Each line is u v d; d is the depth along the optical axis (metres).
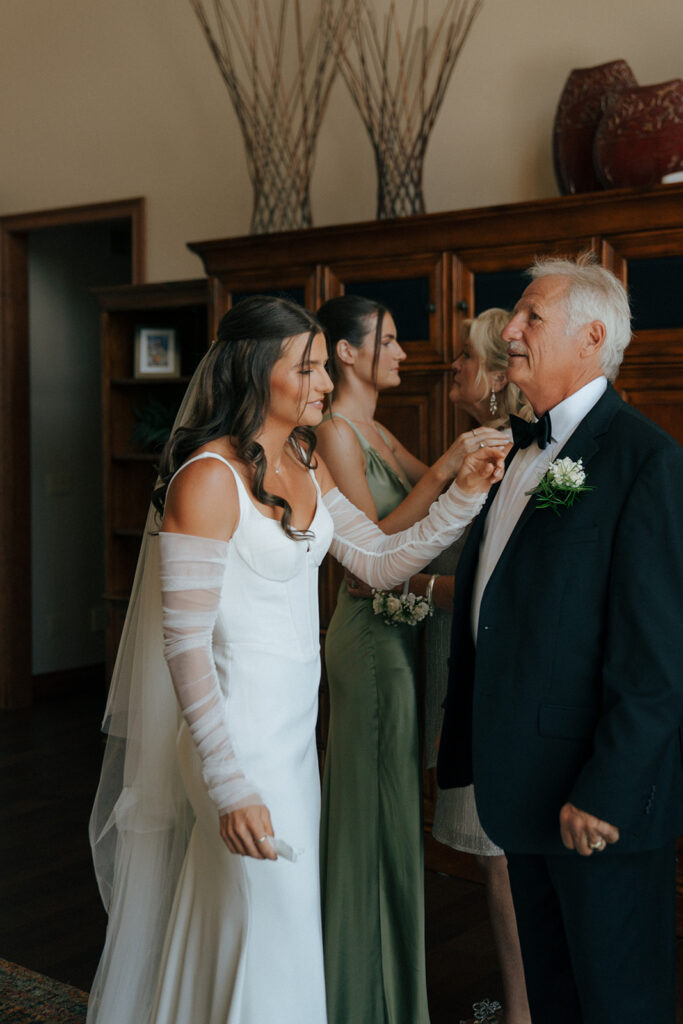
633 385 3.40
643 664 1.80
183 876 2.13
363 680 2.68
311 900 2.08
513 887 2.12
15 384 6.35
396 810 2.63
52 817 4.47
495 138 4.36
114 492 5.83
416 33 4.52
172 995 2.10
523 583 1.99
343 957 2.64
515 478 2.22
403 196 4.53
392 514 2.64
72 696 6.73
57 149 5.96
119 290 5.53
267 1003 2.00
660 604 1.82
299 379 2.05
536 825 1.93
